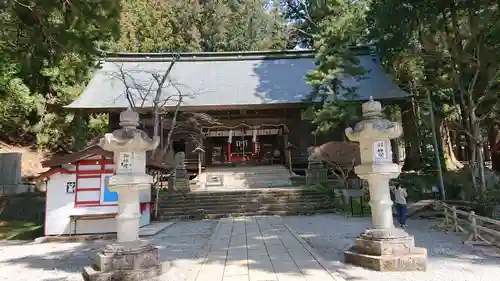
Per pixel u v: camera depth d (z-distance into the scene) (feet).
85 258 24.57
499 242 25.49
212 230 35.65
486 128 60.80
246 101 71.26
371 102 20.90
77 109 68.23
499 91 42.73
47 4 24.35
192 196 50.44
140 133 19.26
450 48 41.27
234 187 62.44
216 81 81.00
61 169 34.17
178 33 108.37
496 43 39.91
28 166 71.26
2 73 50.80
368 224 35.60
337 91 58.39
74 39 26.66
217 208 47.80
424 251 18.60
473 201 38.78
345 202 45.11
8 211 50.39
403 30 47.85
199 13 113.39
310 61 89.51
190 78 81.92
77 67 31.12
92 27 27.86
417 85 56.54
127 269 17.67
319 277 16.69
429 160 58.59
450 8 40.50
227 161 89.76
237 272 17.90
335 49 55.88
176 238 31.22
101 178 34.68
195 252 24.94
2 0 22.49
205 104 69.72
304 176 64.34
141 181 18.99
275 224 35.76
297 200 49.39
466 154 94.58
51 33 26.27
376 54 80.18
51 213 34.06
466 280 16.61
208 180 66.23
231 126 78.07
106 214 33.22
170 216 45.62
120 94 71.82
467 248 24.14
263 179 66.64
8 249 29.09
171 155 68.80
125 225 18.84
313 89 66.54
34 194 54.24
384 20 47.62
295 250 22.91
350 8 58.18
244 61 91.15
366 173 20.01
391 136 20.04
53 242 32.04
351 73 54.90
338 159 55.11
